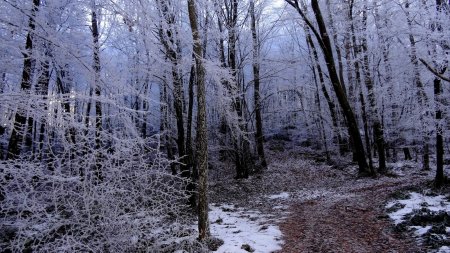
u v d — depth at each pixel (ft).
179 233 24.64
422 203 30.53
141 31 23.47
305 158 83.76
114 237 19.39
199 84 25.71
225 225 30.91
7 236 18.98
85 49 25.27
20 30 20.26
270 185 54.13
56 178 16.21
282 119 111.86
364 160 55.26
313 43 78.38
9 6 20.15
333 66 56.70
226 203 43.55
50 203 17.57
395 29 45.21
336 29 63.05
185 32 27.94
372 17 65.46
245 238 25.39
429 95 44.37
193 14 26.63
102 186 18.49
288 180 57.57
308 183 54.49
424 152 52.90
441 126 37.55
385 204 33.24
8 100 15.39
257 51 62.95
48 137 16.79
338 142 81.92
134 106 35.96
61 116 15.94
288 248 23.27
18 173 15.79
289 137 110.52
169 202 23.00
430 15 35.40
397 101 59.47
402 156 84.84
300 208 36.81
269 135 109.70
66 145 16.76
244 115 60.85
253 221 32.50
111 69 23.15
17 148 24.31
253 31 62.23
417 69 44.01
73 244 17.06
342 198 39.22
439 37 33.96
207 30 36.86
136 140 19.47
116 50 46.44
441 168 37.29
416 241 22.18
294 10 69.87
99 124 19.21
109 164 18.84
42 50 23.02
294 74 85.66
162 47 30.71
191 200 37.52
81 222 19.03
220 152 71.56
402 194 35.70
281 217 33.30
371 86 58.03
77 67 22.50
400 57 56.54
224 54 57.88
